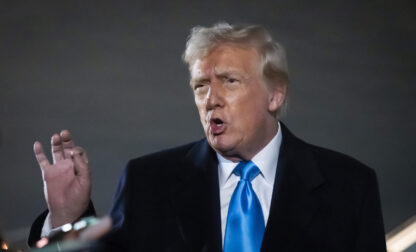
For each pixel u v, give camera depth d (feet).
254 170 15.90
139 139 58.29
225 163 16.17
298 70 66.64
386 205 50.24
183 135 59.16
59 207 15.01
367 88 66.13
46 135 58.23
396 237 20.62
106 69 65.31
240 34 15.53
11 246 9.71
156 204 16.43
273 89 15.87
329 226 15.78
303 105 63.67
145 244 16.05
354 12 69.97
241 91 15.30
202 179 16.33
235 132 15.37
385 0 70.49
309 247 15.52
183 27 68.23
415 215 48.37
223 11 69.15
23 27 67.00
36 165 53.93
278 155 16.47
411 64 68.33
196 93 15.71
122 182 16.94
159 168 16.97
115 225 16.17
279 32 69.21
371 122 62.90
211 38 15.52
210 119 15.34
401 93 66.28
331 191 16.19
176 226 16.03
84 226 10.23
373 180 16.58
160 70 65.57
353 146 59.67
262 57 15.55
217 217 15.60
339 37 69.36
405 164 57.62
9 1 67.46
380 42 69.36
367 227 15.92
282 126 17.19
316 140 59.82
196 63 15.55
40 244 10.20
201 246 15.58
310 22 69.46
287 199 15.80
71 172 15.10
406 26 69.82
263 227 15.31
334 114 63.46
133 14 68.23
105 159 54.90
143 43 67.31
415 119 63.98
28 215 46.47
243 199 15.57
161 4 68.44
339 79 66.44
